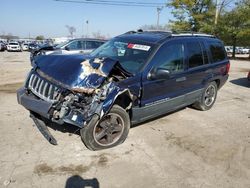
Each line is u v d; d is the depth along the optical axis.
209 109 6.73
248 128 5.53
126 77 4.23
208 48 6.22
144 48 4.77
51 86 3.96
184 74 5.31
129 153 4.11
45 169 3.55
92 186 3.27
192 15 34.97
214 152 4.35
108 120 4.11
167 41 4.96
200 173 3.70
